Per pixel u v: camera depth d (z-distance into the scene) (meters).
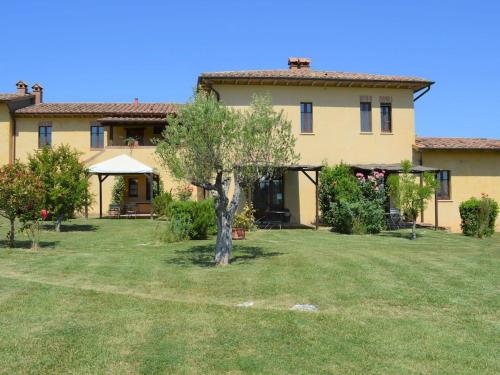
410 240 17.95
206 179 11.45
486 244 17.20
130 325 6.95
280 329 6.79
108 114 30.58
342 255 13.14
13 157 30.72
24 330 6.70
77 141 31.09
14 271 10.92
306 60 26.94
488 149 25.30
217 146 11.16
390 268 11.30
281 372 5.36
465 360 5.80
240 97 23.83
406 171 19.31
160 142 11.50
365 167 22.56
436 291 9.15
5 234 17.73
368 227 20.31
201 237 17.38
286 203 24.11
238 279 10.08
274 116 11.78
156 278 10.23
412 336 6.60
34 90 34.09
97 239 17.02
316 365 5.57
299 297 8.69
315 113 24.55
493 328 7.03
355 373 5.36
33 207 14.53
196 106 11.16
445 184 25.59
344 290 9.16
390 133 25.16
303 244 15.82
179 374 5.30
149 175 26.75
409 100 25.41
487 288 9.44
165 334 6.57
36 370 5.40
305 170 22.44
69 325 6.94
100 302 8.19
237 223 19.98
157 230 18.33
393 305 8.24
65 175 18.89
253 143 11.22
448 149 25.08
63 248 14.80
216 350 5.99
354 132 24.83
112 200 29.70
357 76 25.20
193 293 9.00
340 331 6.75
